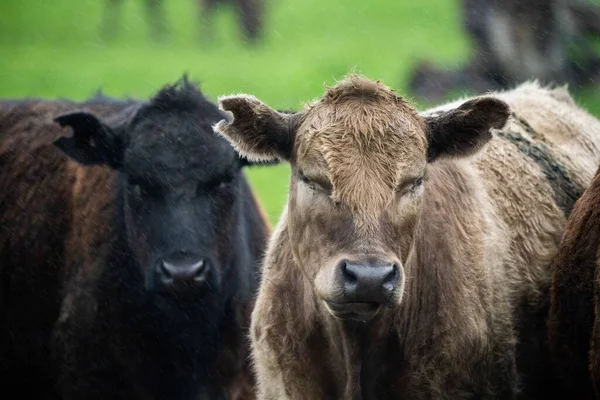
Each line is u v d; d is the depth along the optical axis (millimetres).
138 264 15891
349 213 12078
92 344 16000
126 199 15930
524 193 15602
